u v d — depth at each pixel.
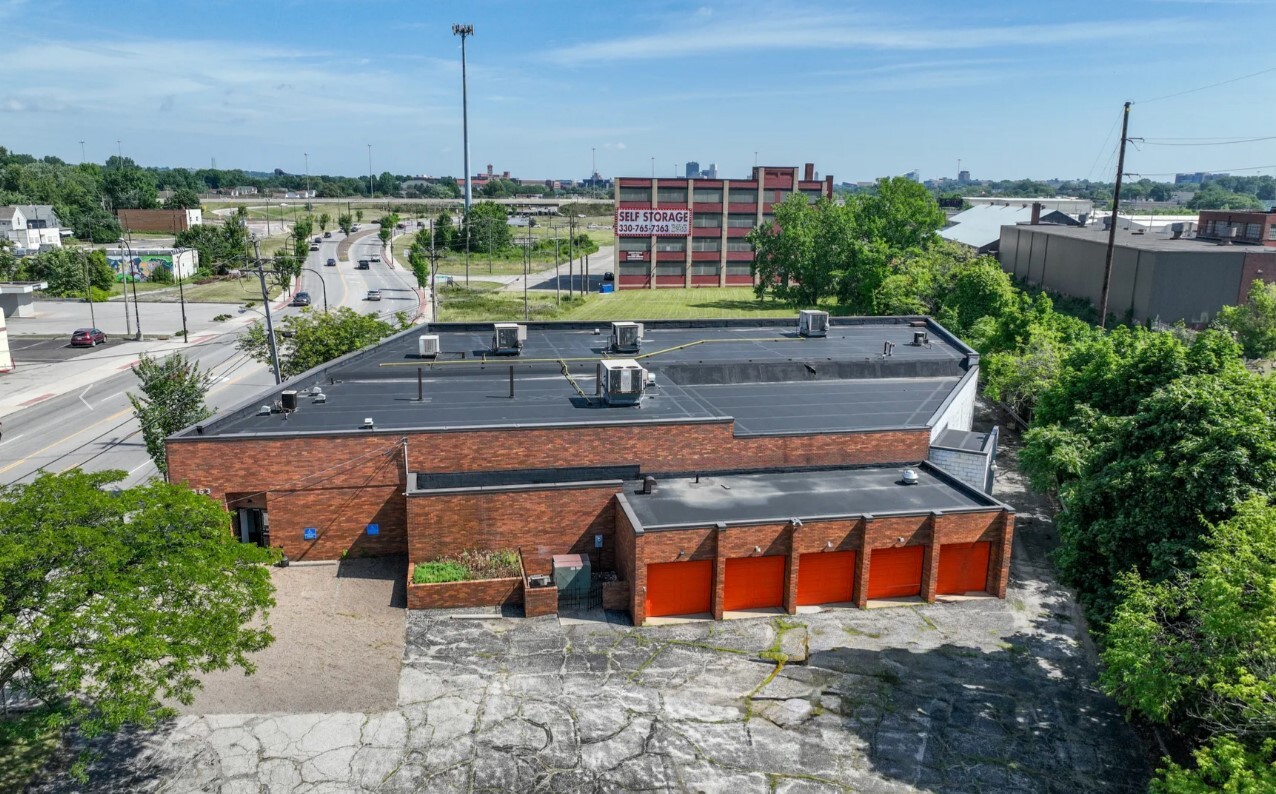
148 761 22.16
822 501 32.78
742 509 31.77
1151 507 25.36
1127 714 21.28
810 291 113.00
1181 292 82.38
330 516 32.75
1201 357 32.56
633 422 34.22
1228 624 18.70
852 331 57.91
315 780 21.66
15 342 83.25
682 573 30.28
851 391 44.69
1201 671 19.97
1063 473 36.47
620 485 32.34
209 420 33.66
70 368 71.69
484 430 33.00
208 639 20.28
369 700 24.83
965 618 30.80
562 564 30.52
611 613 30.34
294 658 26.70
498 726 23.92
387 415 35.91
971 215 174.00
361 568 32.56
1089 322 89.69
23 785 21.11
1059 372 44.03
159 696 24.59
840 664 27.53
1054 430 33.84
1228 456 24.16
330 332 51.38
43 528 19.36
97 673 18.47
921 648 28.64
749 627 29.77
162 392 40.25
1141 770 23.05
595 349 49.03
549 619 29.69
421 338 44.97
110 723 18.34
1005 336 61.47
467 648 27.69
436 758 22.56
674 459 34.97
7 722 21.67
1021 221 146.75
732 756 23.03
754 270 119.75
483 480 33.41
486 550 31.94
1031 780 22.52
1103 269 92.19
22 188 180.12
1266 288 71.06
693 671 26.89
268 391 37.22
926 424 38.38
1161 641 21.25
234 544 22.77
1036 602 32.16
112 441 51.00
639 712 24.75
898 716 24.95
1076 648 28.89
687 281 140.88
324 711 24.30
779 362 46.53
